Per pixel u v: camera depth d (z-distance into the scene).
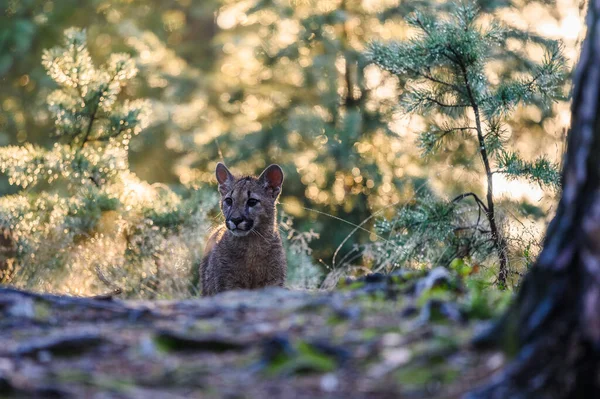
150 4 34.25
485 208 12.89
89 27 31.56
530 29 24.22
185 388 5.93
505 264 12.13
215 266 13.77
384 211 21.83
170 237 15.47
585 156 6.13
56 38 30.59
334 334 6.67
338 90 26.34
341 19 25.94
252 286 13.82
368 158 24.47
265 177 13.88
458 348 6.21
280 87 28.34
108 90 16.75
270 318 7.25
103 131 16.86
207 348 6.57
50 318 7.55
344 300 7.68
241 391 5.86
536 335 5.86
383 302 7.61
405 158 24.12
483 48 13.43
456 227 12.91
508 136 13.62
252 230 13.59
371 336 6.54
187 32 35.59
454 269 10.68
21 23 28.97
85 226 15.37
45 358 6.43
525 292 6.17
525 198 14.84
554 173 12.65
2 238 15.21
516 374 5.67
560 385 5.60
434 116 14.76
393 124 24.34
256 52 28.06
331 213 24.11
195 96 30.00
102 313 7.71
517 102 13.12
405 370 6.01
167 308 7.84
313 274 16.20
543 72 13.08
